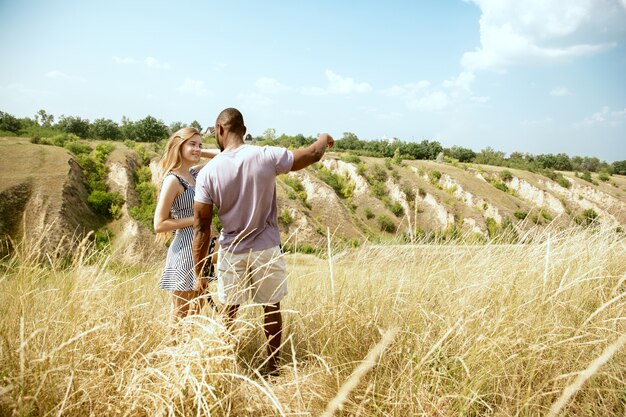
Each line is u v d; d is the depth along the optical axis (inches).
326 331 94.2
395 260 128.9
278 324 107.6
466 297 99.9
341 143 7357.3
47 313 80.6
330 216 3870.6
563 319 91.4
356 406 70.1
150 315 99.7
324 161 4877.0
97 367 76.7
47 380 65.6
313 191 4060.0
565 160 7224.4
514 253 126.6
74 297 84.4
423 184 4500.5
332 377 79.5
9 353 69.1
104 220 2837.1
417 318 96.0
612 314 93.0
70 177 2913.4
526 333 82.4
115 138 6402.6
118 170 3316.9
